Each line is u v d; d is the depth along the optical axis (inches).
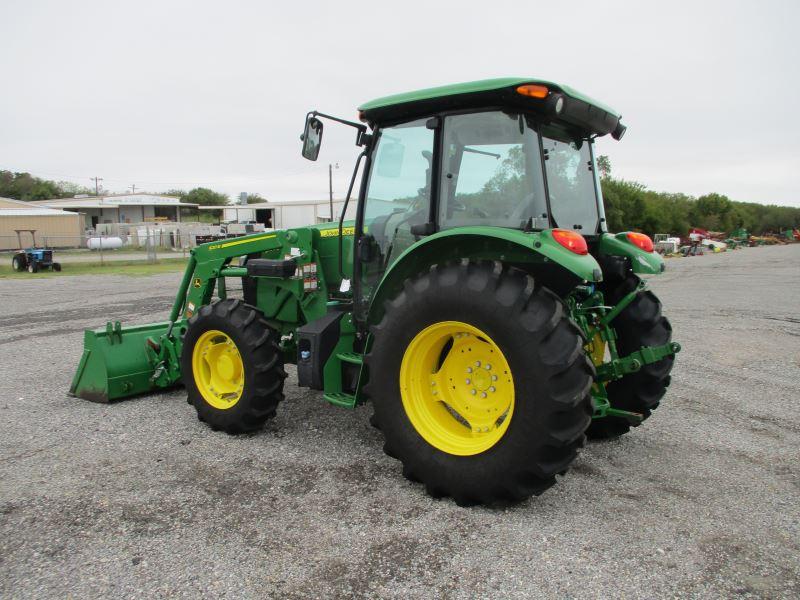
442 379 136.2
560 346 115.2
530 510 125.0
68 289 631.8
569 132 151.6
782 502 130.1
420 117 149.8
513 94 129.6
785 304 478.3
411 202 153.2
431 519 120.6
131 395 215.3
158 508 125.6
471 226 137.6
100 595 95.7
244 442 167.3
